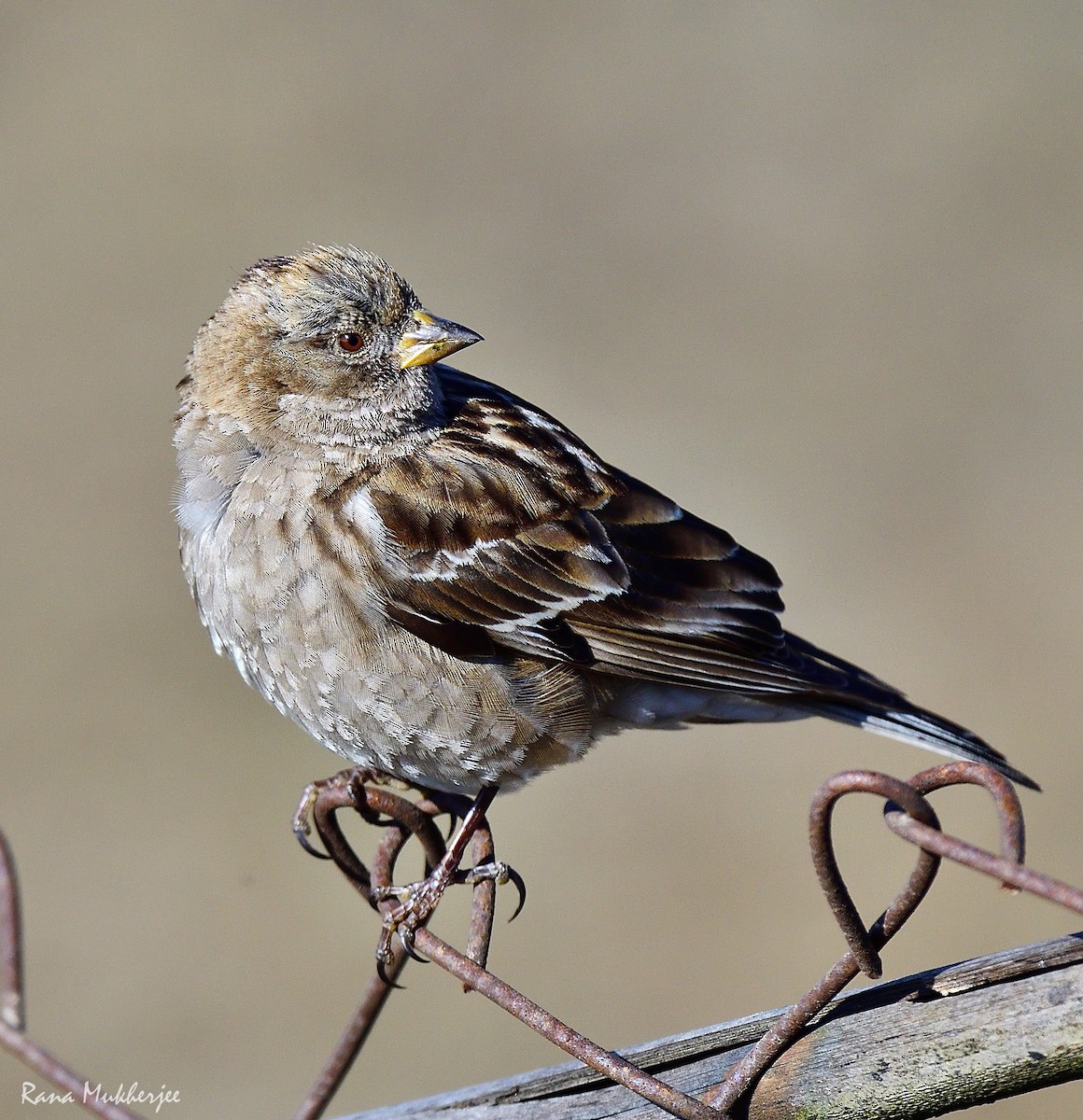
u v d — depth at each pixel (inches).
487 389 366.3
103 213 737.6
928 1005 205.9
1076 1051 200.5
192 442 337.7
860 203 752.3
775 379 687.1
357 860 289.6
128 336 685.3
